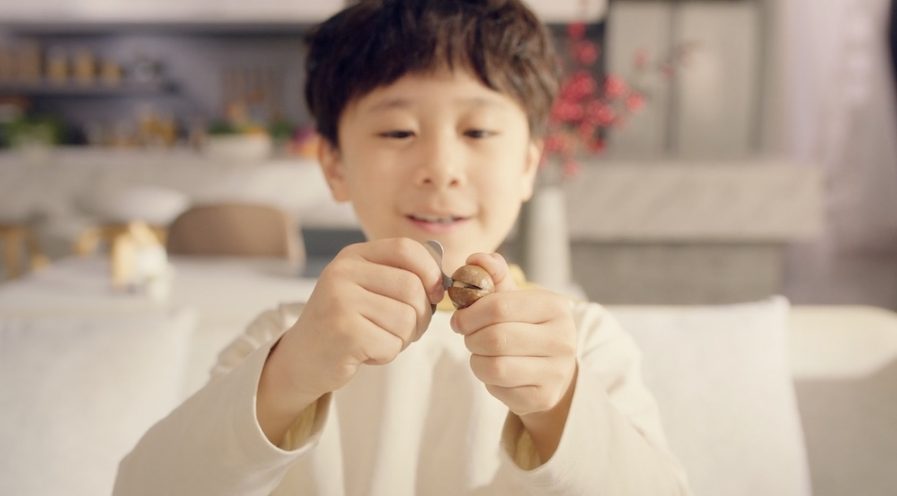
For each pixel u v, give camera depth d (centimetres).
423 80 81
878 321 121
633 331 115
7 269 389
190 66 557
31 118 511
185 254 240
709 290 405
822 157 600
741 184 391
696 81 501
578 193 390
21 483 106
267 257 242
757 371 112
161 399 114
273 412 71
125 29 540
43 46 551
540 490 70
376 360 66
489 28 84
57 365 113
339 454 85
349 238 377
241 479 71
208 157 402
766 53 545
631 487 72
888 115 595
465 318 66
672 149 508
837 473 112
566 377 68
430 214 81
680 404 109
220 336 123
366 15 86
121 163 400
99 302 157
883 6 581
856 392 115
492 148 82
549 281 159
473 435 85
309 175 389
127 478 75
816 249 582
